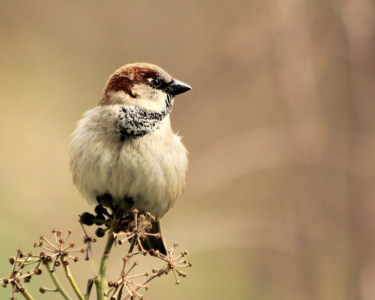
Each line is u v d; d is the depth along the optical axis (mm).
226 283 12312
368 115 11414
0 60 15766
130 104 7910
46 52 15961
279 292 11805
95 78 15750
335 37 11562
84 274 10992
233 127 12953
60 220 13172
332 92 11797
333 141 11219
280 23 11141
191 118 13258
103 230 6270
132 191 7781
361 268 10883
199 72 13367
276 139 10883
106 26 15875
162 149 7867
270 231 10734
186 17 14859
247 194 12703
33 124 15008
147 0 15547
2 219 12461
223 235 10250
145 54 15109
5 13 16094
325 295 10906
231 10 14266
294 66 11164
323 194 11234
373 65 11344
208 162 10562
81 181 7875
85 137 7781
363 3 11258
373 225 11094
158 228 8391
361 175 11164
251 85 12711
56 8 16203
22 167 14070
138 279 12117
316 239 10961
